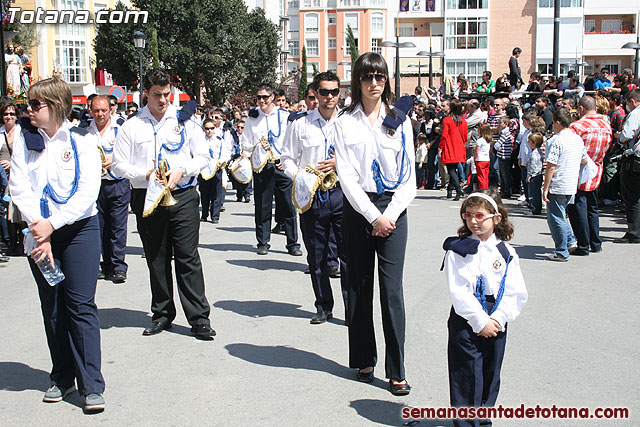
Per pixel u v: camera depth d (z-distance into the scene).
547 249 10.14
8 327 6.78
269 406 4.85
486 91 22.38
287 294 7.91
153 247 6.35
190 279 6.29
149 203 6.11
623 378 5.29
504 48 55.16
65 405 4.95
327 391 5.11
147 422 4.62
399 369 4.98
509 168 16.03
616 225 12.12
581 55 53.53
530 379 5.28
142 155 6.34
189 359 5.81
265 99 10.38
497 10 54.94
